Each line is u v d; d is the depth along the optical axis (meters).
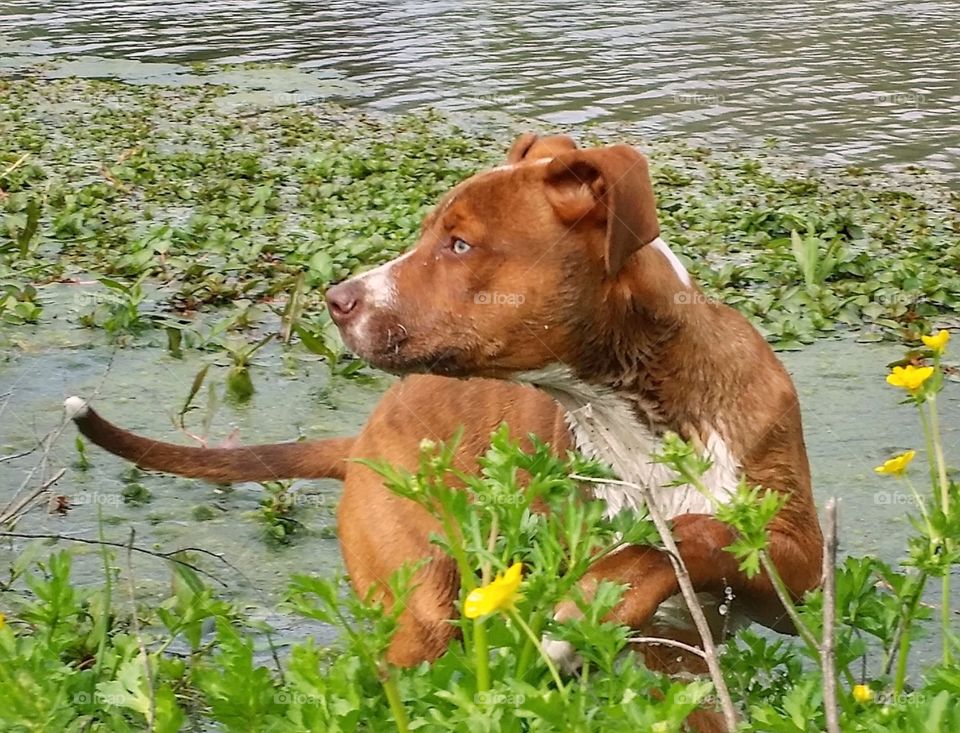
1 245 3.03
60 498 2.15
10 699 1.49
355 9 7.52
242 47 6.51
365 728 1.54
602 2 7.56
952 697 1.53
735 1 7.52
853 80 5.36
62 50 6.55
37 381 2.48
